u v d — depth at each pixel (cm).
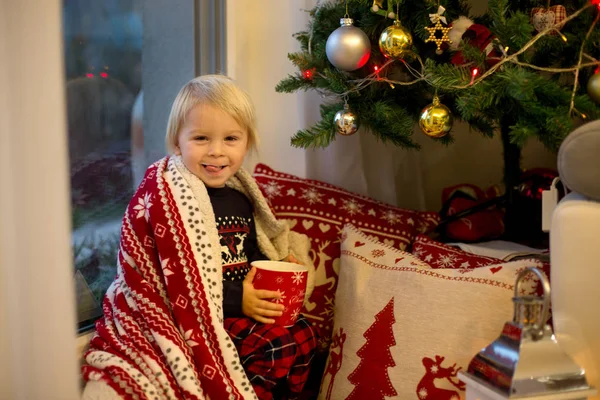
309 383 138
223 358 101
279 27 154
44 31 75
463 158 188
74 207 119
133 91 135
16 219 77
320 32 128
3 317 79
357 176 155
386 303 115
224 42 154
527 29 101
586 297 88
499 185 169
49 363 79
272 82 157
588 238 87
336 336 121
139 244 106
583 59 111
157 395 91
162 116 145
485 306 105
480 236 150
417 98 131
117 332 101
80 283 119
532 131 101
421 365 106
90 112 123
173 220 106
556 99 101
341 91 121
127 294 104
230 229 120
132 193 137
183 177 112
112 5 127
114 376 91
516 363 75
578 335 89
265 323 113
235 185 128
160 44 141
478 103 101
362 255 125
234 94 114
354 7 122
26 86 75
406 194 179
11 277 79
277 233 131
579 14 110
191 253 104
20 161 76
